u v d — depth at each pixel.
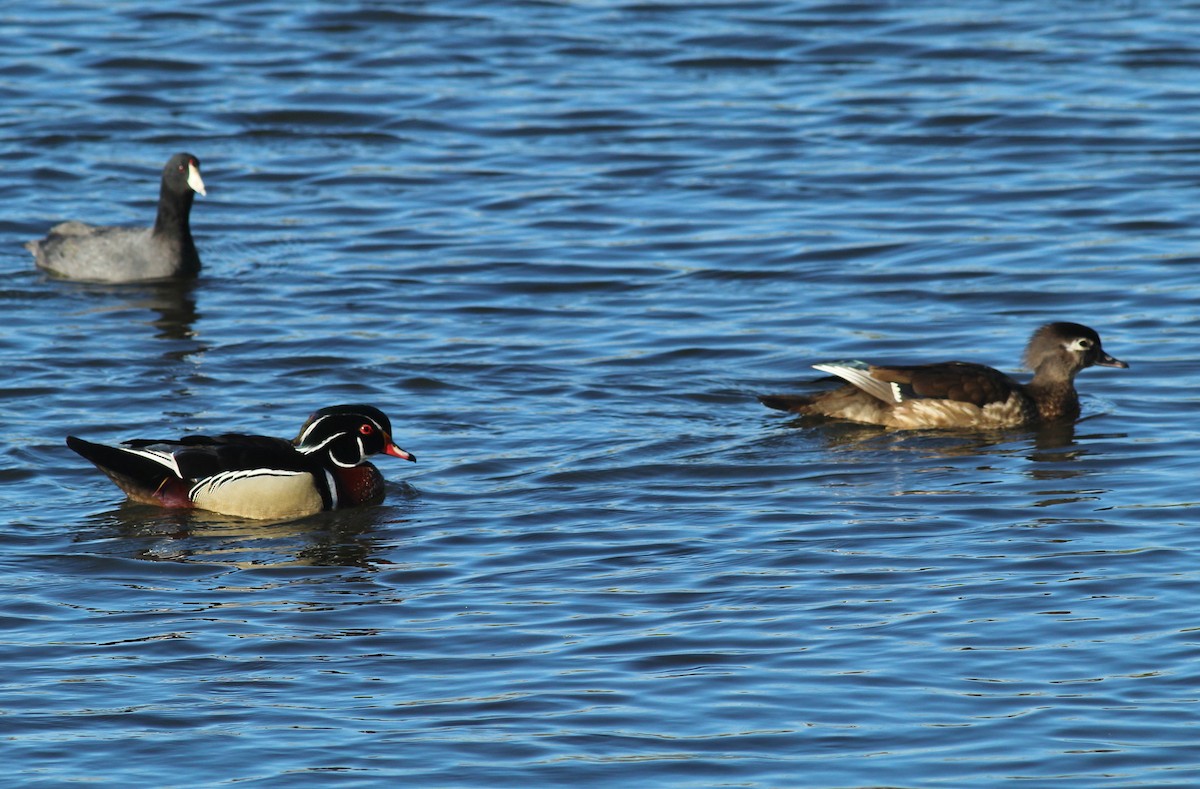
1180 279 22.64
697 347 20.77
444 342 20.97
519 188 26.95
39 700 12.14
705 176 27.39
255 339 21.08
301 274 23.62
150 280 23.48
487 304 22.42
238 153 28.61
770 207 26.03
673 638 13.04
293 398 19.03
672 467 17.16
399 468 17.20
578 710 11.88
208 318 21.98
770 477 16.91
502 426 18.31
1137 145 28.19
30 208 26.30
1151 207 25.44
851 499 16.20
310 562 14.91
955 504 16.00
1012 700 11.90
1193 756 11.05
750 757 11.20
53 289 23.28
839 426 18.55
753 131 29.23
